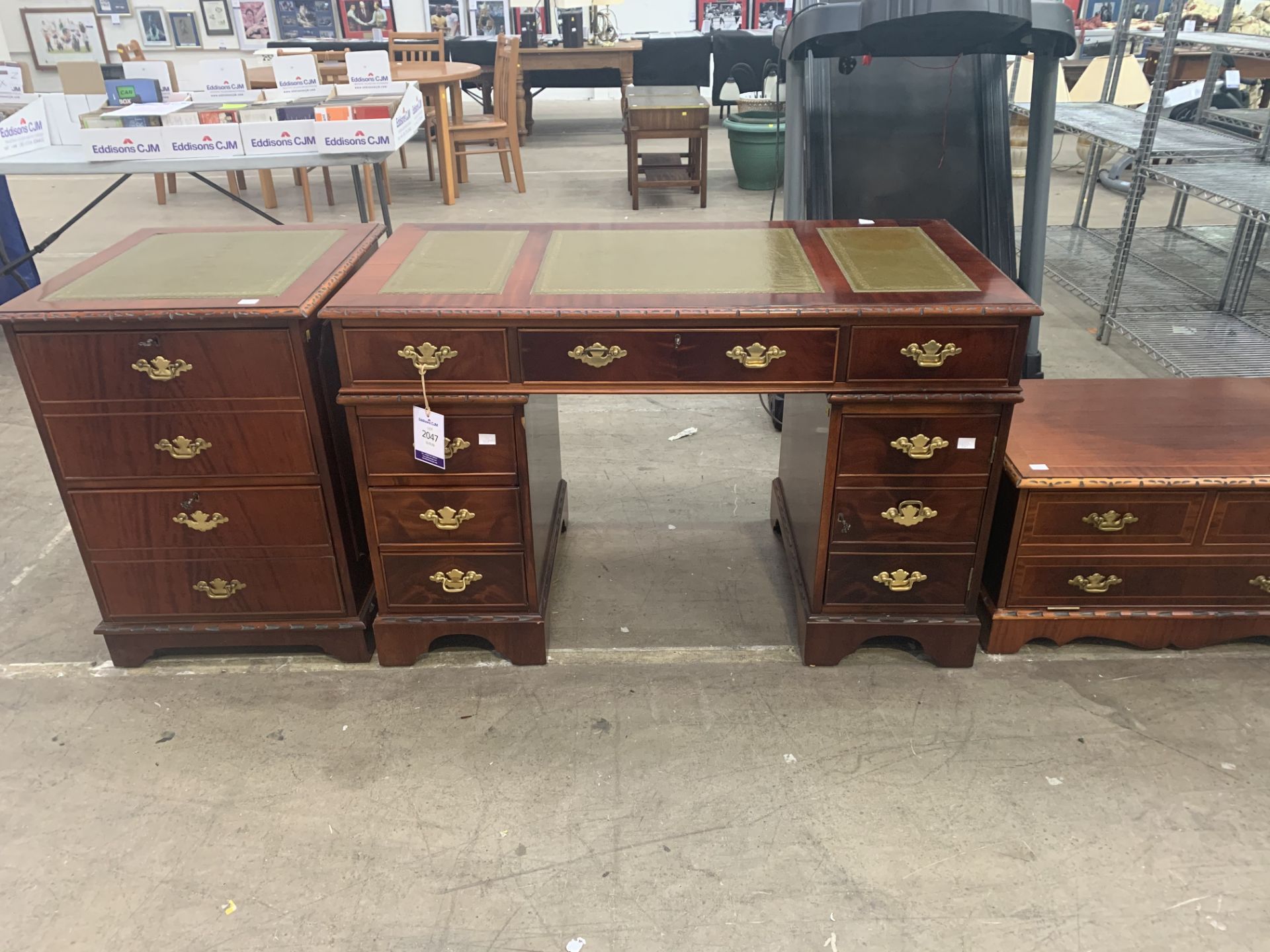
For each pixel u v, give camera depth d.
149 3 8.92
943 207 3.37
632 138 5.57
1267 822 1.70
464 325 1.75
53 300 1.78
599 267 1.95
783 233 2.22
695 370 1.80
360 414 1.85
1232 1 4.14
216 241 2.20
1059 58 2.91
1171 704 1.98
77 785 1.82
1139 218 5.46
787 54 2.83
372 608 2.18
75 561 2.54
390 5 8.91
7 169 3.15
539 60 6.94
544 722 1.97
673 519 2.73
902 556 1.99
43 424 1.85
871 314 1.71
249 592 2.06
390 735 1.93
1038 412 2.21
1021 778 1.80
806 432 2.14
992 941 1.49
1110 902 1.55
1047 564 2.03
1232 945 1.48
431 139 7.74
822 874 1.62
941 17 2.37
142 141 3.12
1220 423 2.16
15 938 1.52
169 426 1.86
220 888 1.60
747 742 1.90
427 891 1.59
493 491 1.94
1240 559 2.02
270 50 6.78
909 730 1.93
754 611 2.33
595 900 1.58
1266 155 3.51
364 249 2.15
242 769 1.85
